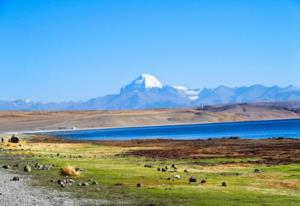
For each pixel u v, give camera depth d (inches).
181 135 7785.4
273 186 1512.1
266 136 6545.3
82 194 1403.8
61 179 1711.4
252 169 2059.5
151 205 1228.5
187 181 1637.6
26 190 1483.8
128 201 1288.1
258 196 1318.9
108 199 1321.4
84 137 7608.3
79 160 2529.5
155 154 3127.5
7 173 1925.4
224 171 1984.5
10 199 1323.8
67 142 5226.4
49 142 5162.4
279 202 1230.3
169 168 2111.2
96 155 3021.7
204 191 1411.2
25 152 3159.5
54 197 1355.8
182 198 1310.3
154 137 7244.1
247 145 3937.0
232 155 2918.3
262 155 2847.0
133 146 4239.7
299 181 1612.9
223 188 1467.8
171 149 3678.6
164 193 1391.5
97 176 1801.2
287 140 4451.3
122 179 1708.9
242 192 1386.6
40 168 2082.9
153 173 1882.4
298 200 1254.3
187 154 3090.6
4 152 3161.9
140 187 1517.0
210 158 2733.8
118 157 2849.4
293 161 2406.5
